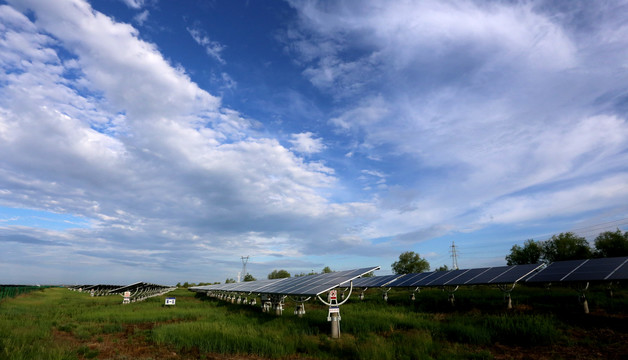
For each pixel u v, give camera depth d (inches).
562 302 920.3
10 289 1844.2
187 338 573.9
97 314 958.4
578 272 765.9
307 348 513.3
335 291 644.7
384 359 433.7
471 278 989.2
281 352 492.7
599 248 2007.9
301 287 842.2
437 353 475.8
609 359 444.8
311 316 842.2
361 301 1315.2
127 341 599.2
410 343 504.4
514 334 560.1
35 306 1242.6
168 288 2982.3
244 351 511.5
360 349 466.6
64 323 802.8
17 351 425.7
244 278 4370.1
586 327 628.1
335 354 485.7
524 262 2194.9
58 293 2640.3
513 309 868.6
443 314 880.9
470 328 592.7
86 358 472.4
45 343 512.4
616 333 571.2
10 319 811.4
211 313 986.1
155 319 874.8
